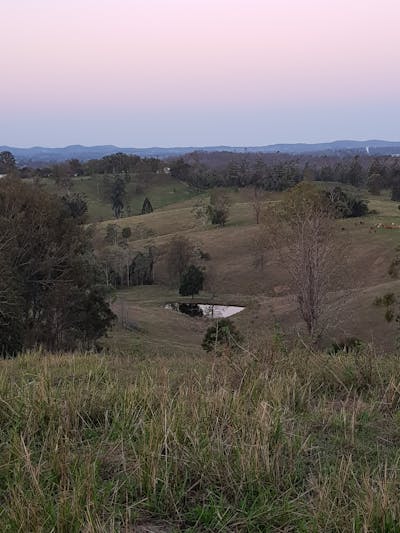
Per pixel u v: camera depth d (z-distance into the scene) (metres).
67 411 4.17
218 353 6.37
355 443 3.75
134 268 64.69
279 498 2.96
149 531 2.71
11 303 24.48
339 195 67.69
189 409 4.07
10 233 27.91
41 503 2.73
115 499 2.88
